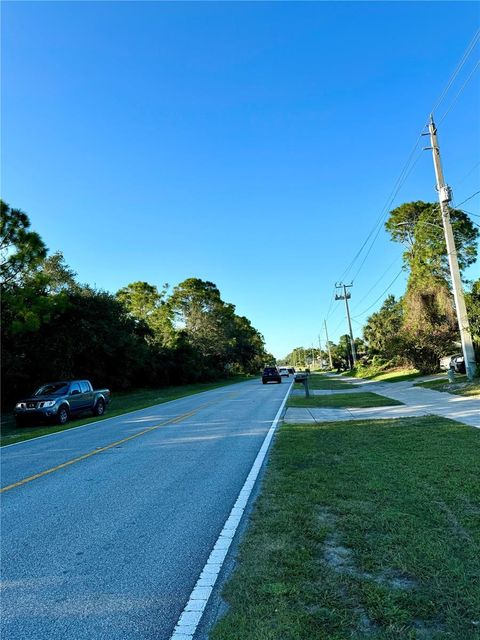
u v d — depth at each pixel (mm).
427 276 31672
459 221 38188
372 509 5102
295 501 5621
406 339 30859
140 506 6059
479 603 3127
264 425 13391
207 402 23797
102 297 32969
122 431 13914
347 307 58938
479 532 4289
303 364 183875
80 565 4289
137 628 3195
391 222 45781
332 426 12023
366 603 3207
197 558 4301
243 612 3207
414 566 3688
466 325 20438
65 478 7914
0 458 10586
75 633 3166
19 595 3750
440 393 18594
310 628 2949
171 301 70000
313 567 3809
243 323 99125
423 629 2885
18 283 21906
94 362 34188
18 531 5312
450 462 6949
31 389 27375
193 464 8445
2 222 20562
